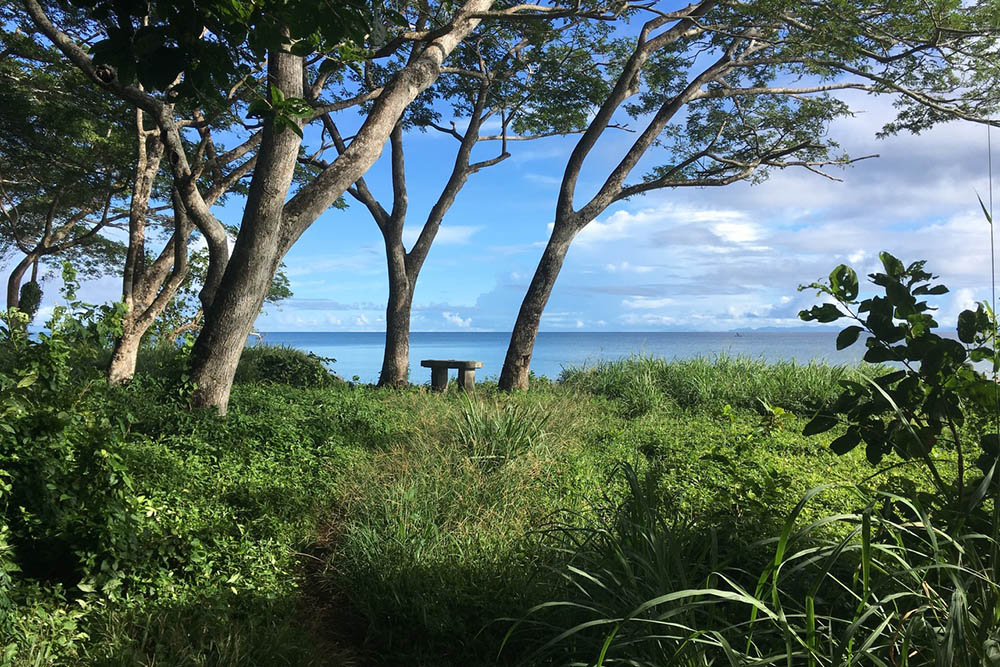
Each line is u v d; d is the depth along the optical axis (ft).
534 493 18.78
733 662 7.35
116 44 9.90
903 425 10.88
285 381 44.70
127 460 15.48
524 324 47.60
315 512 17.62
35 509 12.25
